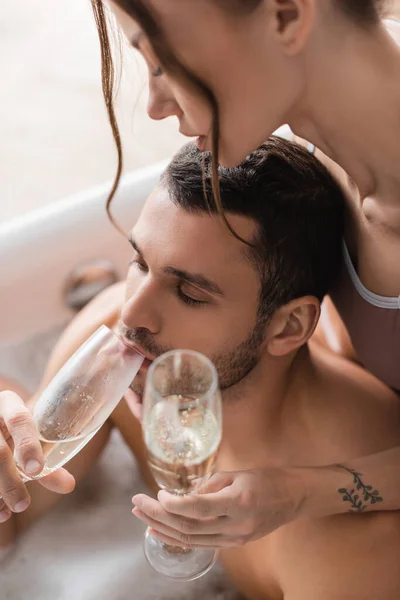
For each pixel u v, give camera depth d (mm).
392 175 950
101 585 1497
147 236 1049
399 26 1016
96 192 1632
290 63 822
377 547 1152
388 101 882
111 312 1412
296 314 1117
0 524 1497
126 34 800
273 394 1193
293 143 1108
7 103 2602
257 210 1028
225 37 764
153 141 2438
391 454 1153
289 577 1205
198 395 905
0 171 2420
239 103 828
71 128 2512
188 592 1462
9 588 1505
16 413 1007
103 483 1629
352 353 1373
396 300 1077
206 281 1033
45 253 1577
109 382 1008
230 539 1032
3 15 2840
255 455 1235
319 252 1098
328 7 815
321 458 1215
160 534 1035
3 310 1594
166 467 917
